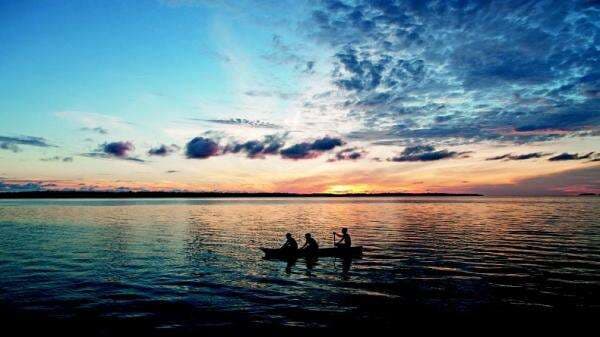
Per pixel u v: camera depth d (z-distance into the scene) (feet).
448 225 156.46
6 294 53.67
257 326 42.19
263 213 256.73
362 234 125.39
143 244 100.17
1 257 80.89
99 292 54.65
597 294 53.88
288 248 80.84
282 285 58.90
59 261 76.69
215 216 220.23
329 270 69.41
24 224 160.66
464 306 48.98
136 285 58.49
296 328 41.70
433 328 41.88
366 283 60.23
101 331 40.91
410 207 360.69
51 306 48.55
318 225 159.22
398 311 47.03
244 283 60.03
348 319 44.47
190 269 69.67
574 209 299.79
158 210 297.12
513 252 87.45
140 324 42.75
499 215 222.07
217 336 39.58
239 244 101.04
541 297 52.54
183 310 47.19
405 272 67.56
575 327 42.19
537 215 220.43
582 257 81.00
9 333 40.47
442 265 73.56
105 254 84.58
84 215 223.71
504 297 52.54
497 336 39.86
